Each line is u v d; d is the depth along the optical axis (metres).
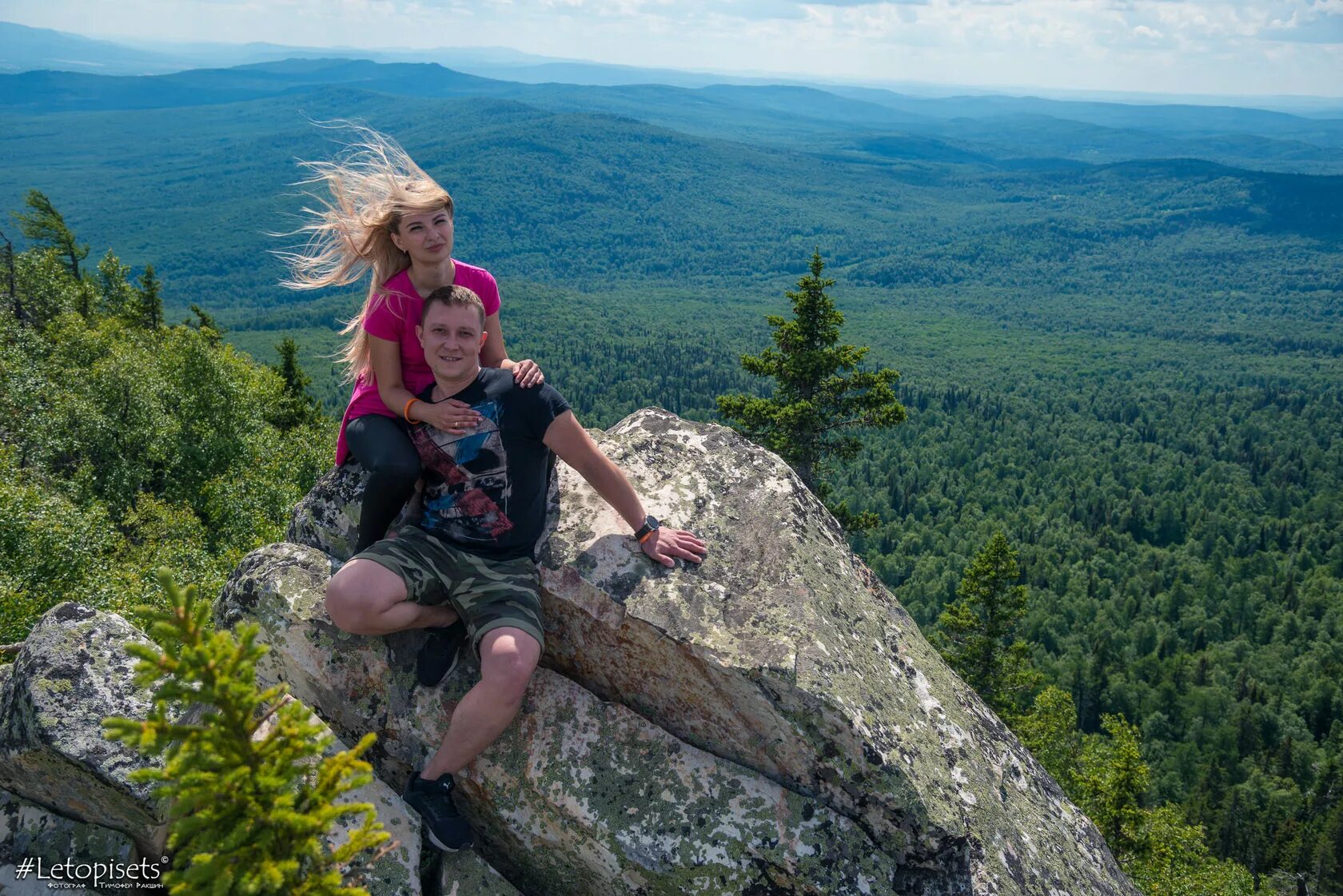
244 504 26.41
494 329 3.99
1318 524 153.00
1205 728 82.81
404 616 3.38
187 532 24.02
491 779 3.42
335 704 3.52
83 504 23.69
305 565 3.78
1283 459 195.88
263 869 1.99
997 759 4.20
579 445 3.59
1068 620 113.69
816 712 3.34
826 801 3.45
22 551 17.03
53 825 3.23
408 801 3.28
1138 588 124.38
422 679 3.51
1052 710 26.19
